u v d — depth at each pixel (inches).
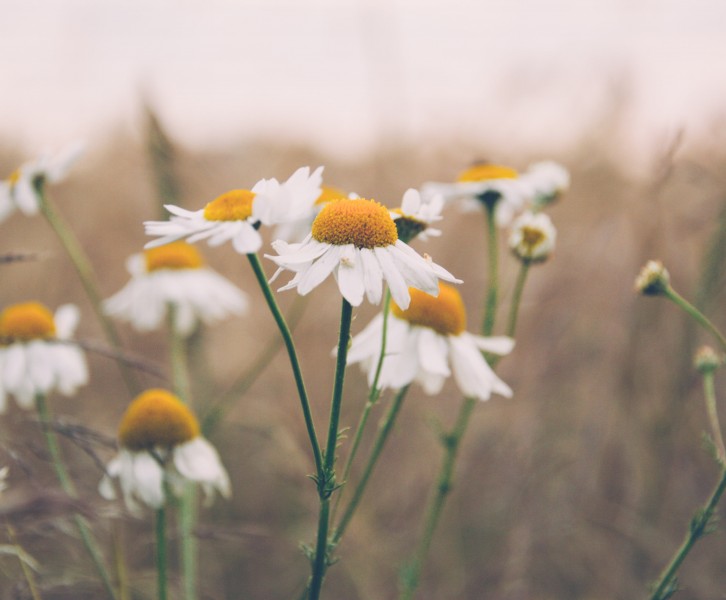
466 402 8.4
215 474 8.3
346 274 6.8
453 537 10.5
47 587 7.9
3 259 7.9
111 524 8.2
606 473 10.4
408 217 7.3
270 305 6.8
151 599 8.9
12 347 9.1
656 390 10.4
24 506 6.9
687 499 10.6
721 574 9.9
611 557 10.0
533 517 10.2
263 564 10.3
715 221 10.4
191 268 10.7
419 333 7.9
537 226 8.5
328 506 6.8
